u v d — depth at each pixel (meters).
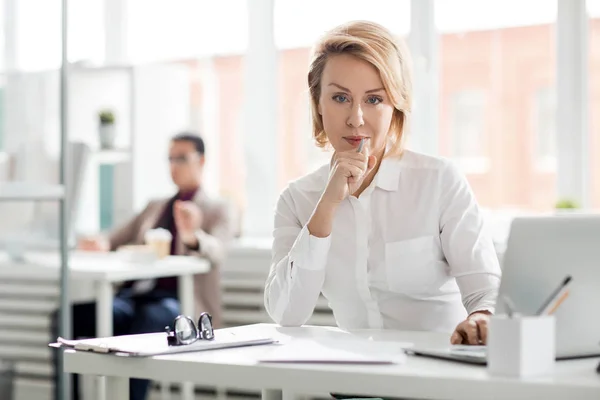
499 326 1.33
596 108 3.89
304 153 4.56
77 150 4.12
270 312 2.06
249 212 4.71
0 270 3.85
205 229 4.32
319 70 2.08
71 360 1.63
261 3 4.60
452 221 2.07
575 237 1.50
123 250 4.23
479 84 4.07
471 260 2.02
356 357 1.46
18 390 3.89
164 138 4.84
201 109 4.81
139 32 4.93
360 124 1.95
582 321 1.49
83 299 4.20
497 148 4.05
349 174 1.93
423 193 2.10
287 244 2.15
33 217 3.77
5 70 3.68
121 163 4.74
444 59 4.13
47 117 3.73
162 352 1.55
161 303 4.15
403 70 2.03
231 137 4.76
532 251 1.52
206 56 4.77
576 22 3.88
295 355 1.49
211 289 4.19
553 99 3.95
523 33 3.98
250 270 4.43
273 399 1.80
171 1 4.84
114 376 1.61
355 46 1.96
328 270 2.13
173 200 4.46
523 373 1.32
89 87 4.82
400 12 4.20
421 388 1.33
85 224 4.77
